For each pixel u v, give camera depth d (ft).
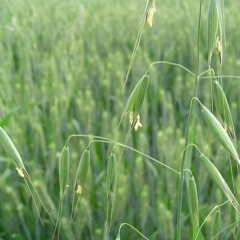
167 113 2.27
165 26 3.90
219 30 0.91
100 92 2.69
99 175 1.79
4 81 2.36
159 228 1.59
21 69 2.71
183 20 4.28
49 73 2.81
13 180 1.89
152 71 2.50
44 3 5.35
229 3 5.87
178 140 1.73
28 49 3.08
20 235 1.64
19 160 0.96
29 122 2.17
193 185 1.03
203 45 3.79
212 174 0.95
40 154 2.14
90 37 3.69
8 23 4.04
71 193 1.76
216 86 0.97
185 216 1.68
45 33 3.79
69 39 3.62
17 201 1.58
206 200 1.92
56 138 2.00
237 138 2.35
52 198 1.82
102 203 1.71
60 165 0.99
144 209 1.54
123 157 1.89
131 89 2.69
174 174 1.61
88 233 1.74
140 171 1.61
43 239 1.75
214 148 2.12
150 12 0.89
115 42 3.96
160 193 1.64
